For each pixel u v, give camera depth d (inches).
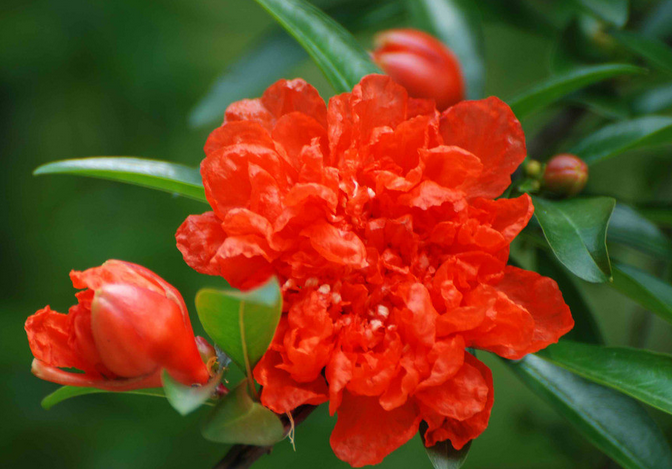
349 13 16.8
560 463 16.9
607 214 13.1
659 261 16.3
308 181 12.4
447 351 12.1
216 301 11.9
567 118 15.6
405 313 12.3
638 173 17.2
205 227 12.6
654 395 12.7
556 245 12.9
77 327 12.1
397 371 12.2
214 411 12.1
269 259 12.3
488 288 12.3
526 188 13.7
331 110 12.5
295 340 12.3
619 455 13.0
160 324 12.1
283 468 16.9
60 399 12.9
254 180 12.4
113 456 16.8
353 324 12.4
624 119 15.1
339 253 12.3
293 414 12.5
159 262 18.8
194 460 16.9
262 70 16.5
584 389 13.2
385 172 12.4
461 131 12.8
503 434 19.3
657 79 16.0
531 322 12.3
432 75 14.4
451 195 12.4
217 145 12.6
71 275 12.2
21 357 17.5
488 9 16.6
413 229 12.7
